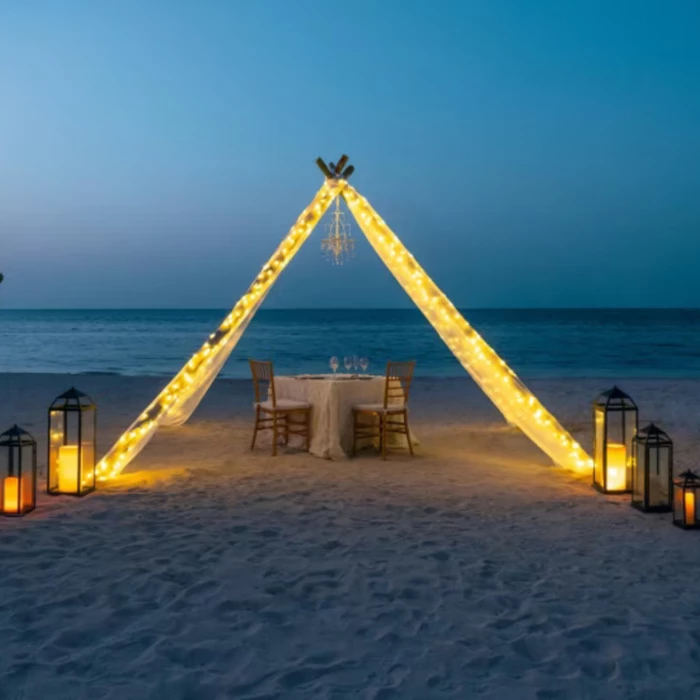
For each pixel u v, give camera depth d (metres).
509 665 3.05
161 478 6.57
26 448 5.30
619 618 3.52
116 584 3.88
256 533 4.86
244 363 25.66
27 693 2.76
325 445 7.67
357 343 38.97
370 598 3.76
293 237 7.32
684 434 9.27
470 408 12.24
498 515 5.40
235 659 3.08
